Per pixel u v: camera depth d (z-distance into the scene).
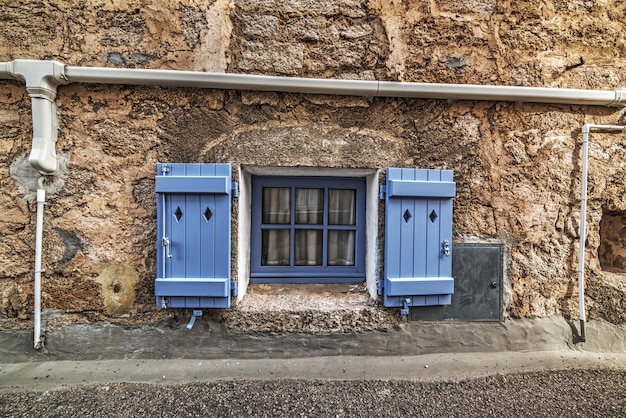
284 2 1.98
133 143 1.94
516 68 2.10
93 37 1.91
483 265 2.13
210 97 1.96
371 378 1.91
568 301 2.18
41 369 1.90
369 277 2.24
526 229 2.13
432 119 2.08
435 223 2.04
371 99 2.04
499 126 2.11
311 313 2.04
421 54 2.05
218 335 2.01
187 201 1.90
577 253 2.17
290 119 2.01
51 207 1.92
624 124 2.18
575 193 2.15
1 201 1.90
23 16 1.88
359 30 2.02
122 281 1.96
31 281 1.93
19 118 1.90
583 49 2.16
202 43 1.95
